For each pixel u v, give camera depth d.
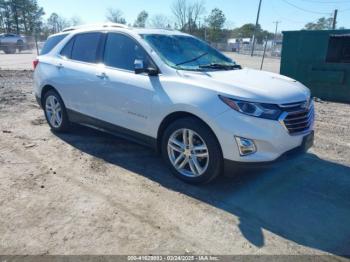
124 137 4.41
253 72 4.30
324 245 2.79
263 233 2.92
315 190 3.76
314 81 9.95
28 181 3.74
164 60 3.94
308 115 3.71
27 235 2.77
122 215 3.11
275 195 3.61
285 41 10.32
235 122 3.25
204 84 3.50
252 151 3.28
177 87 3.63
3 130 5.60
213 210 3.26
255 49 51.94
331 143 5.47
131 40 4.25
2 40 32.84
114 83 4.23
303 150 3.72
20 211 3.12
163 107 3.71
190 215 3.16
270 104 3.30
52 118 5.54
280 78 4.11
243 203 3.42
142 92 3.92
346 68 9.28
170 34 4.58
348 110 8.27
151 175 4.01
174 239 2.79
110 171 4.09
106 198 3.42
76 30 5.16
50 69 5.29
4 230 2.83
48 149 4.77
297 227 3.03
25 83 11.31
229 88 3.39
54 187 3.62
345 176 4.15
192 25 54.66
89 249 2.62
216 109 3.32
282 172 4.20
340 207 3.41
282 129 3.32
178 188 3.69
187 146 3.71
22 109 7.23
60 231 2.84
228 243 2.77
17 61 21.36
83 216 3.07
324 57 9.63
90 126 4.91
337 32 9.27
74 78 4.82
